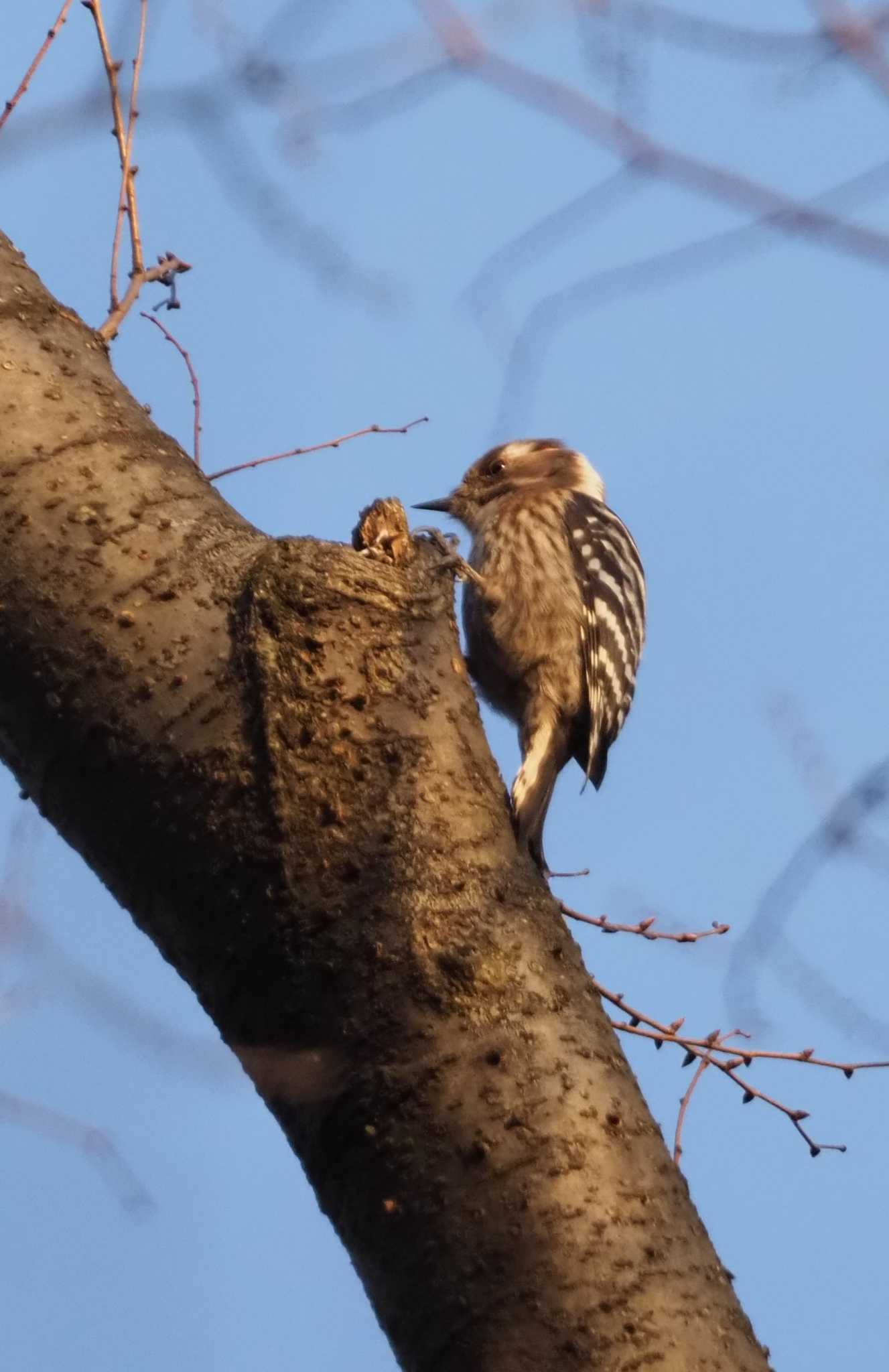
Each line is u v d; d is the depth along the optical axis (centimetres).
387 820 573
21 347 652
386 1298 534
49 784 595
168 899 576
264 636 584
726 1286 538
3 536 602
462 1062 543
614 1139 542
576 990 575
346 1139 543
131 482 621
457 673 624
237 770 570
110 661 584
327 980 553
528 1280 515
